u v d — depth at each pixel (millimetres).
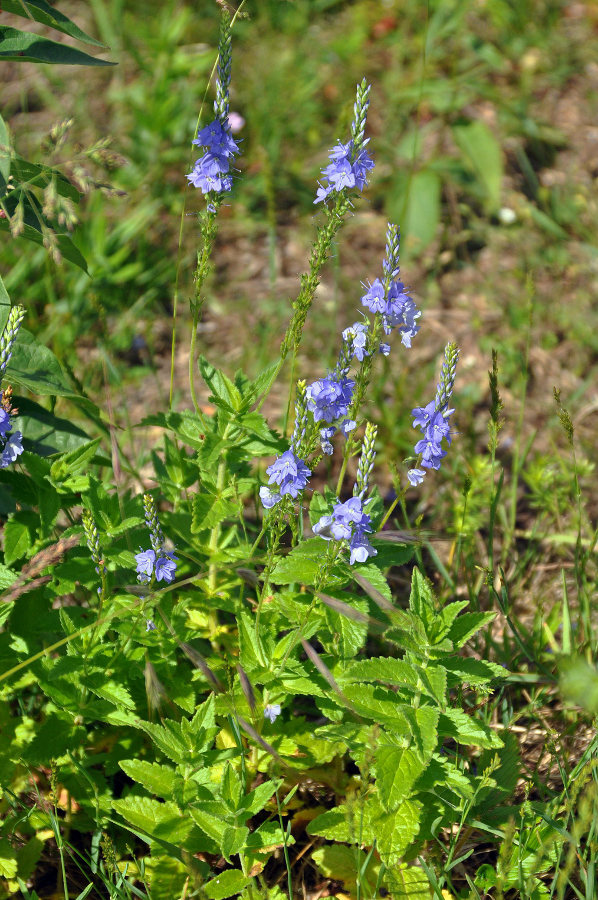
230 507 2799
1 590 2650
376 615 2766
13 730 2781
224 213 5898
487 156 6039
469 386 4914
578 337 5250
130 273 5160
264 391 2840
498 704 3240
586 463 4289
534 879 2342
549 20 7660
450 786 2436
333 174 2455
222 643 3070
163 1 7344
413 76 6953
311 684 2586
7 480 2869
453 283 5621
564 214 6062
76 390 3094
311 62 7066
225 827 2389
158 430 4441
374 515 2836
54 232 2598
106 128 6188
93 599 2979
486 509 4070
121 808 2484
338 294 5426
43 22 2738
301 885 2713
